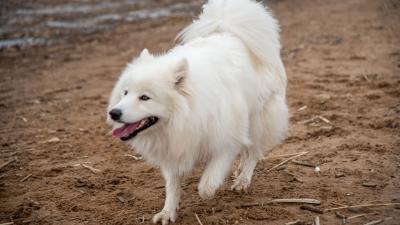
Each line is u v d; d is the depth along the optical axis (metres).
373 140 4.88
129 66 3.61
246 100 3.74
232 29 3.99
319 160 4.55
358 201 3.48
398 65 8.30
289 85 7.86
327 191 3.75
